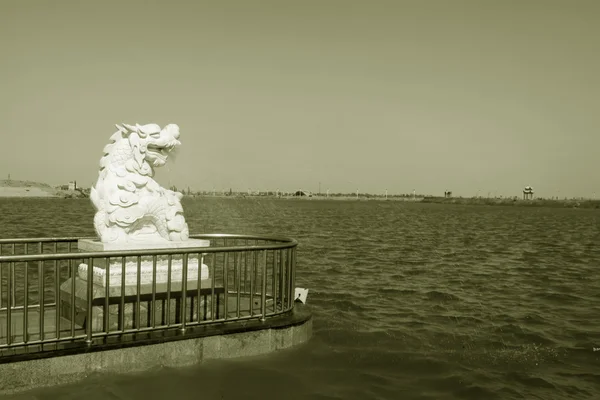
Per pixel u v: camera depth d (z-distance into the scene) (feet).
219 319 26.08
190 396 21.91
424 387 25.90
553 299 48.91
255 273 31.19
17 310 29.09
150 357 23.25
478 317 41.11
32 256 20.75
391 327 37.22
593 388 26.66
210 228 132.26
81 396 20.86
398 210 388.37
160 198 27.09
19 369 20.70
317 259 75.41
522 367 29.48
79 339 22.44
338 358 28.22
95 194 26.48
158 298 25.72
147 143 26.71
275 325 26.50
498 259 81.66
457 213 339.77
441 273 64.90
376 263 73.00
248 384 23.49
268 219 193.57
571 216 347.15
